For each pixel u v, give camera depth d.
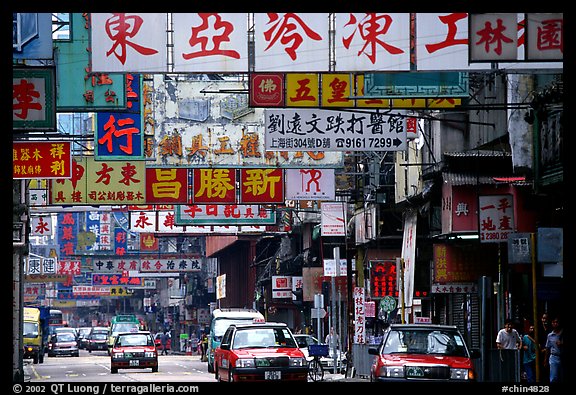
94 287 141.62
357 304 50.19
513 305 36.97
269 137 34.16
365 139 34.38
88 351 114.88
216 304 106.75
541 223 32.75
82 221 113.56
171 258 101.81
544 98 27.94
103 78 30.69
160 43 24.19
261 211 51.84
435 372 25.11
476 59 22.50
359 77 26.83
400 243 51.09
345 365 51.44
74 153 46.97
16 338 46.22
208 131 43.62
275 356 31.30
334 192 45.34
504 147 37.91
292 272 73.94
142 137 39.09
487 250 38.25
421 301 51.38
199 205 48.16
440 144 42.56
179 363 66.31
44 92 25.98
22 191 43.72
